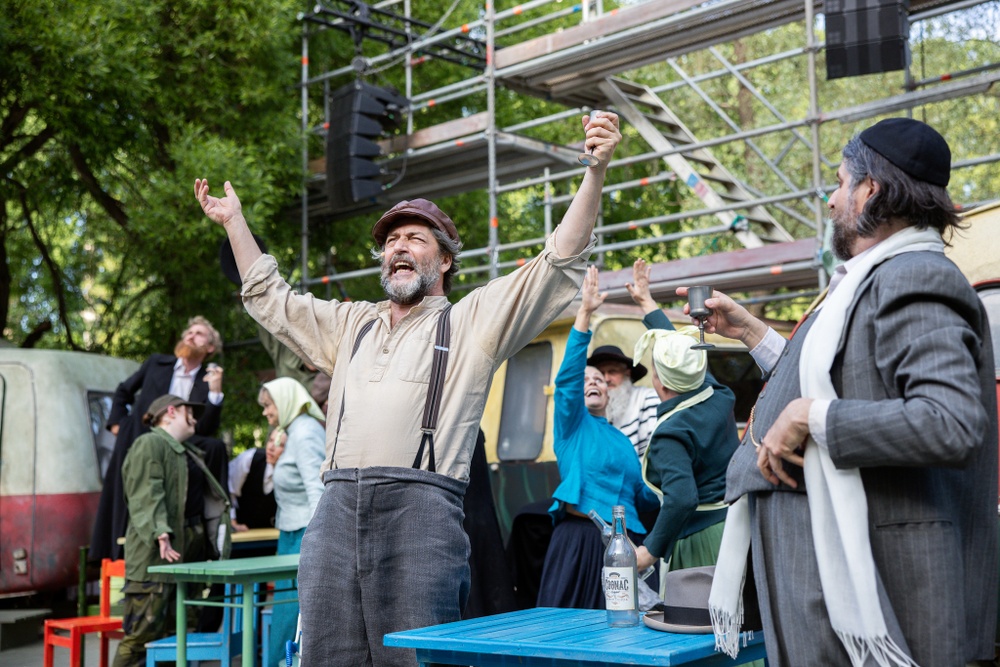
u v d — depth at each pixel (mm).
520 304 3334
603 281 9344
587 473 4594
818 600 2236
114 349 14195
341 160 10914
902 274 2180
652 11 8680
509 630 2893
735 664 2734
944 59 13461
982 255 4176
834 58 7578
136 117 11461
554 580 4582
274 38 11391
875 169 2311
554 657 2584
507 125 14430
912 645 2146
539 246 15445
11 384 8688
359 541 3211
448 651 2857
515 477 6527
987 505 2273
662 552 4035
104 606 6258
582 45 9258
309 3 12664
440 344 3350
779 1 8164
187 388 7613
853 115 7863
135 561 5898
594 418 4754
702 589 2770
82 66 10258
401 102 11172
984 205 4207
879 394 2215
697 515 4270
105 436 9188
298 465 5852
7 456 8570
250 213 10805
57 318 15602
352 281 13977
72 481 8656
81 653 5941
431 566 3182
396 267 3463
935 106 13977
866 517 2170
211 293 12148
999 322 3971
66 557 8562
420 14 13758
